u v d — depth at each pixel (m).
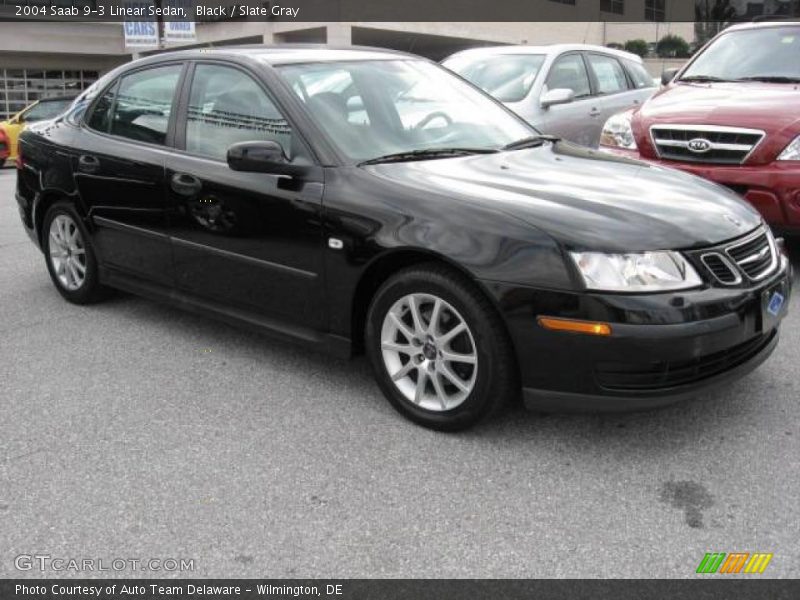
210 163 4.26
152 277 4.74
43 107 17.39
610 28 31.19
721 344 3.18
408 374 3.66
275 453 3.39
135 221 4.71
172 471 3.25
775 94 5.91
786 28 6.99
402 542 2.77
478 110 4.65
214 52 4.50
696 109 5.88
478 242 3.26
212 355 4.52
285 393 4.00
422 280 3.42
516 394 3.42
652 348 3.06
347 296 3.70
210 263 4.32
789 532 2.78
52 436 3.57
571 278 3.10
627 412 3.15
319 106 4.04
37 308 5.46
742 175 5.45
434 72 4.82
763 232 3.65
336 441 3.49
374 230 3.53
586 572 2.60
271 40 24.17
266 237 3.97
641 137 6.01
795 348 4.42
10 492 3.11
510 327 3.21
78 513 2.96
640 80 9.68
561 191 3.54
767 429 3.52
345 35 23.45
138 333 4.90
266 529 2.85
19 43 26.86
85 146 5.01
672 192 3.68
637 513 2.92
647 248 3.14
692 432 3.51
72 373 4.30
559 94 7.46
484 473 3.21
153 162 4.52
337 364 4.36
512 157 4.10
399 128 4.18
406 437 3.52
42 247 5.62
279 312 4.05
